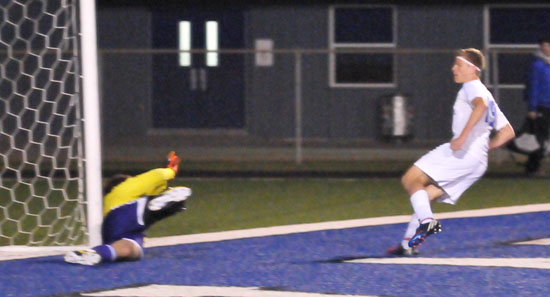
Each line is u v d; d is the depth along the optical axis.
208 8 63.94
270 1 62.94
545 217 31.22
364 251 25.30
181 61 61.69
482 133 24.27
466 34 62.44
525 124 45.69
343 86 61.31
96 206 25.30
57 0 56.81
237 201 36.75
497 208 33.38
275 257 24.47
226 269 22.92
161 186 24.28
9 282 21.58
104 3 62.84
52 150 55.44
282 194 38.81
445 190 24.45
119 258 23.62
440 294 20.11
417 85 60.91
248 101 61.69
